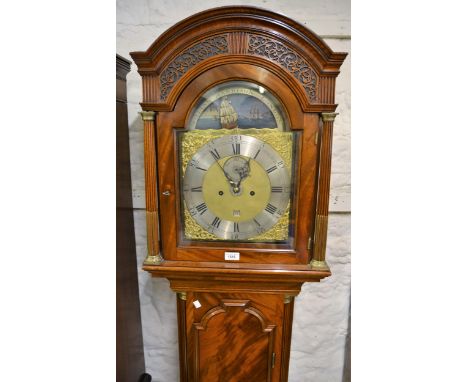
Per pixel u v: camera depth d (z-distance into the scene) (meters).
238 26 0.90
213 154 0.99
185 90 0.94
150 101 0.95
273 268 1.00
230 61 0.92
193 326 1.13
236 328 1.12
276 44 0.90
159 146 0.98
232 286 1.07
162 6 1.28
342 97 1.29
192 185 1.01
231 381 1.17
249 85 0.94
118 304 1.25
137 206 1.40
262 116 0.96
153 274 1.04
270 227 1.01
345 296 1.44
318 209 0.97
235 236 1.02
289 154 0.97
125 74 1.29
